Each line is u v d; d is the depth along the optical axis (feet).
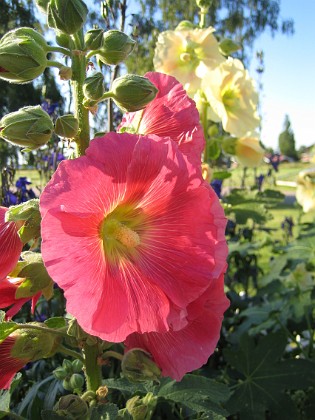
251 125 1.61
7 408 0.80
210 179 1.37
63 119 0.66
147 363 0.67
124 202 0.61
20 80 0.66
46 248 0.52
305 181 2.19
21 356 0.68
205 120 1.62
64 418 0.64
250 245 1.85
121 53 0.71
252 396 1.26
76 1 0.65
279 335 1.30
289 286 1.74
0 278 0.64
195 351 0.67
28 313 1.47
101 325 0.56
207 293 0.64
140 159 0.58
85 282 0.54
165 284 0.62
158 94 0.73
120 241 0.62
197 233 0.63
